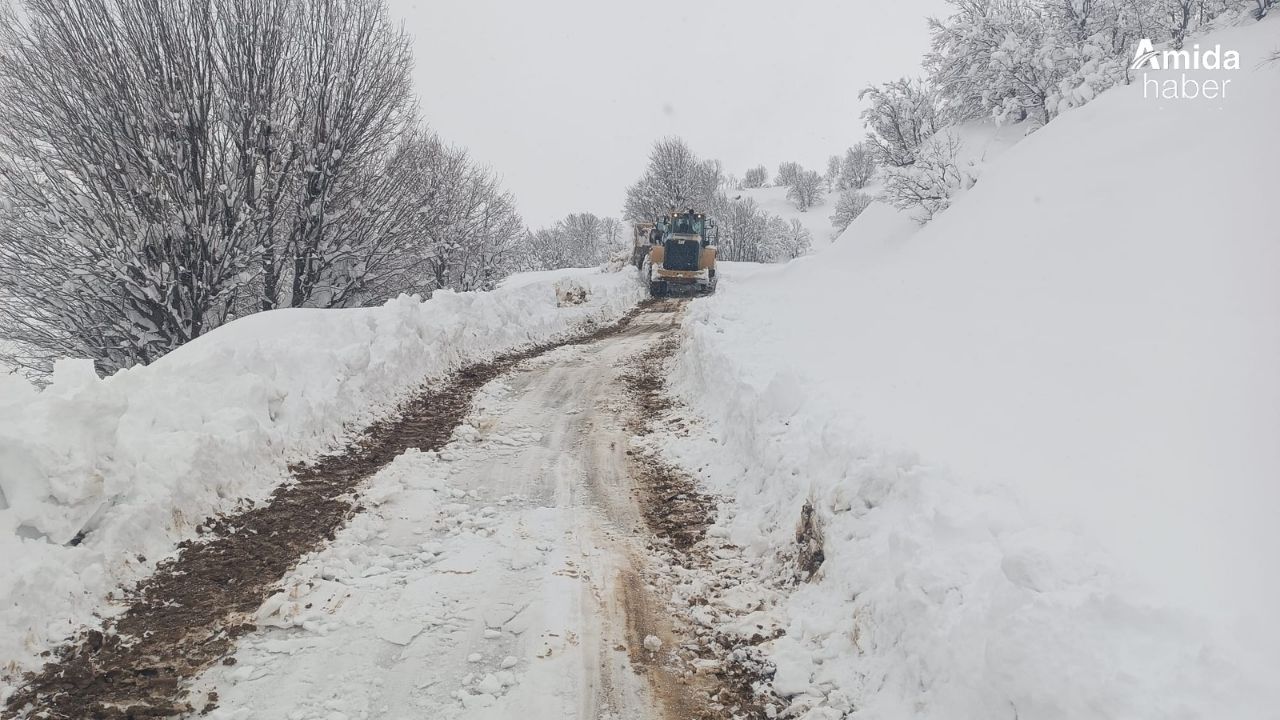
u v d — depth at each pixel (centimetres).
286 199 1395
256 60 1312
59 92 1125
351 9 1459
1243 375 446
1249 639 269
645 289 2506
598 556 569
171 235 1198
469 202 2461
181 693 387
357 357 891
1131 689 264
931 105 1920
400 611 479
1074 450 448
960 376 648
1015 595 318
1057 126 1200
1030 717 286
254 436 654
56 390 512
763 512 613
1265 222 597
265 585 496
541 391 1088
